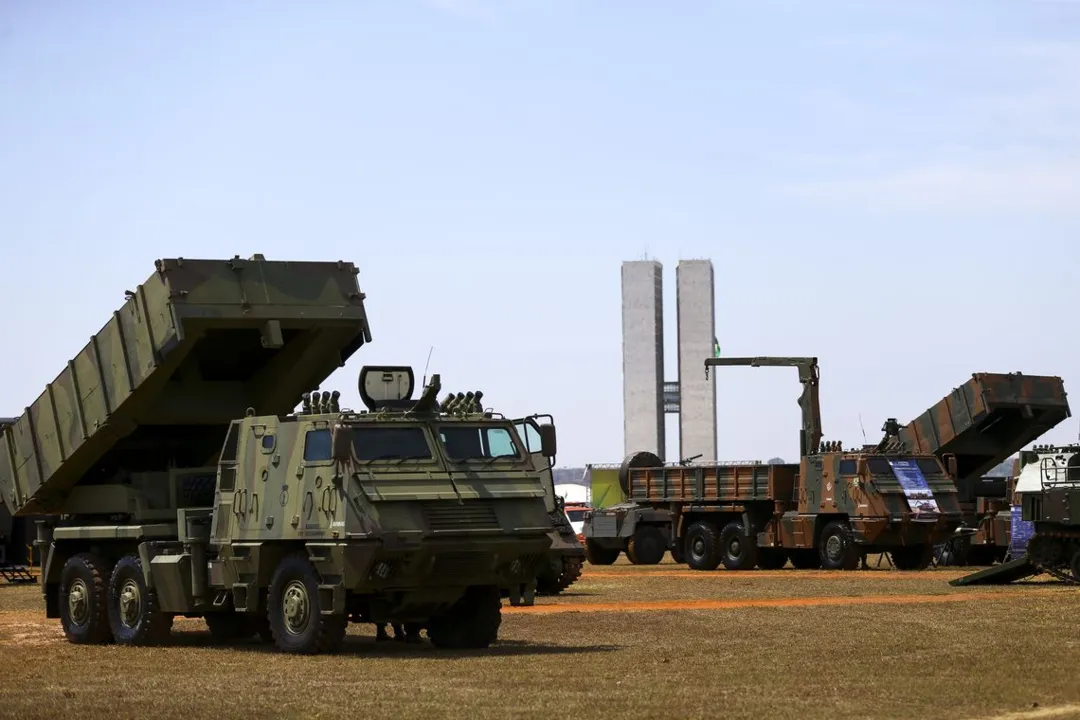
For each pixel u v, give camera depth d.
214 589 37.62
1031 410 82.06
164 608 38.25
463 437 35.59
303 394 38.56
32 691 28.48
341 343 39.91
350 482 33.81
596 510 90.38
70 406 40.44
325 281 39.03
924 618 43.03
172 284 37.16
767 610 46.78
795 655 33.34
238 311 37.69
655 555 87.88
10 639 41.59
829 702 26.12
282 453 35.59
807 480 77.38
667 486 85.69
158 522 40.28
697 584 63.44
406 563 33.75
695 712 25.02
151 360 37.72
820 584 62.06
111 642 40.03
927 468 76.12
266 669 31.72
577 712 25.02
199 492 40.38
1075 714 24.89
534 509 35.69
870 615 44.28
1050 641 36.00
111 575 40.03
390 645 37.31
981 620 42.16
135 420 39.53
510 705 25.84
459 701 26.36
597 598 54.78
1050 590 56.41
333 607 33.78
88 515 42.38
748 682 28.78
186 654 35.78
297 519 34.81
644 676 29.77
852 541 74.69
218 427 41.53
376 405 36.97
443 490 34.50
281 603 35.38
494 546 34.66
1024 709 25.45
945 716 24.64
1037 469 61.59
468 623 36.47
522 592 36.09
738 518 81.69
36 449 41.78
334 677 30.05
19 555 80.75
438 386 34.91
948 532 75.19
